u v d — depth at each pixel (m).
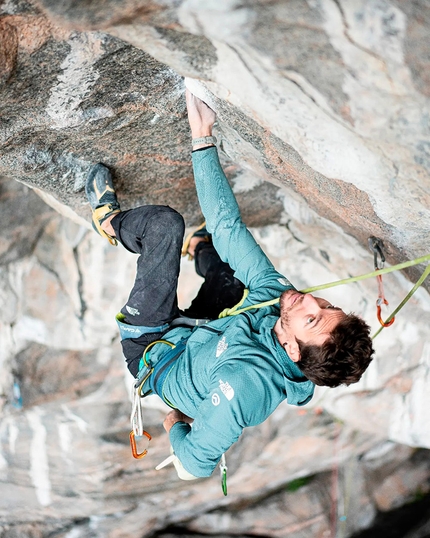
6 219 4.25
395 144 1.85
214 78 2.00
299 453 5.53
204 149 2.46
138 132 2.65
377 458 6.11
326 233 3.62
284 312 2.17
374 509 6.04
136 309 2.53
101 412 4.96
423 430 4.58
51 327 4.56
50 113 2.38
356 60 1.66
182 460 2.33
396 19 1.52
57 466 5.11
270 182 3.14
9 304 4.47
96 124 2.51
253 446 5.41
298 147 2.16
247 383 2.21
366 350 2.13
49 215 4.30
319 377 2.16
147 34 1.82
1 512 5.33
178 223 2.49
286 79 1.83
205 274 3.00
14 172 2.68
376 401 4.70
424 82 1.61
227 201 2.46
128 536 5.70
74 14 1.71
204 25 1.70
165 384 2.44
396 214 2.27
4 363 4.60
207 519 5.88
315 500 5.97
